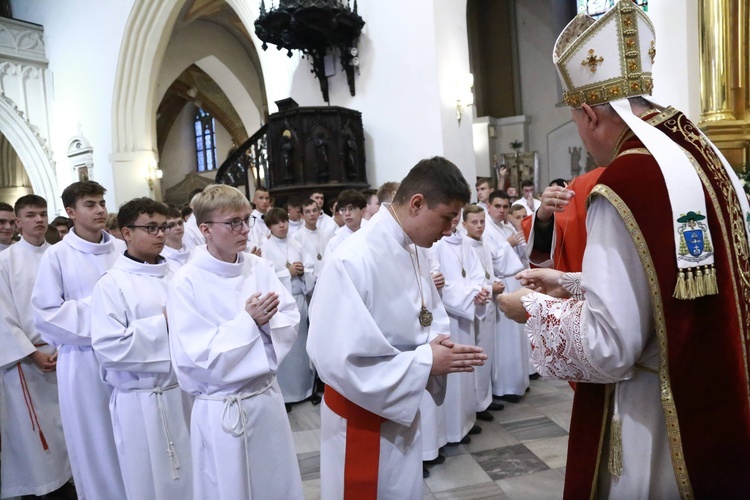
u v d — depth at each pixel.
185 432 2.51
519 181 15.70
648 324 1.26
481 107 16.56
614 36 1.36
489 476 3.28
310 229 5.88
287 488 2.25
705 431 1.22
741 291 1.28
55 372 3.55
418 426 1.82
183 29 15.55
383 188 4.16
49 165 15.01
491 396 4.27
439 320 1.88
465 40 8.70
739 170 5.09
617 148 1.40
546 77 16.30
